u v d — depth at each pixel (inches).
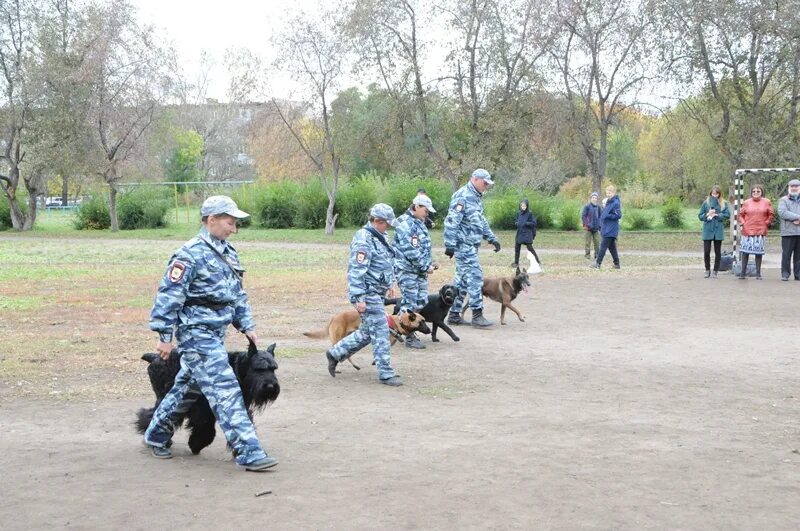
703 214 731.4
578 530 167.2
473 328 475.5
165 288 205.6
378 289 325.1
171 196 2033.7
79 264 955.3
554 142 1374.3
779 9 1137.4
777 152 1202.6
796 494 190.9
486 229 475.2
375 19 1349.7
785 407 283.9
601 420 264.8
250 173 3080.7
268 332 465.7
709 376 337.4
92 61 1654.8
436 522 171.2
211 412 221.1
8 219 1914.4
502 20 1327.5
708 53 1210.6
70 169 1695.4
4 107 1733.5
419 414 275.0
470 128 1389.0
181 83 1817.2
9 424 262.5
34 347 411.2
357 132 1489.9
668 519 173.6
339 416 272.4
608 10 1227.2
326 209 1758.1
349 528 167.8
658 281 709.9
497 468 210.4
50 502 184.9
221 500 186.1
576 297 610.2
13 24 1707.7
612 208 817.5
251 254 1110.4
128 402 296.4
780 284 674.2
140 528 168.6
